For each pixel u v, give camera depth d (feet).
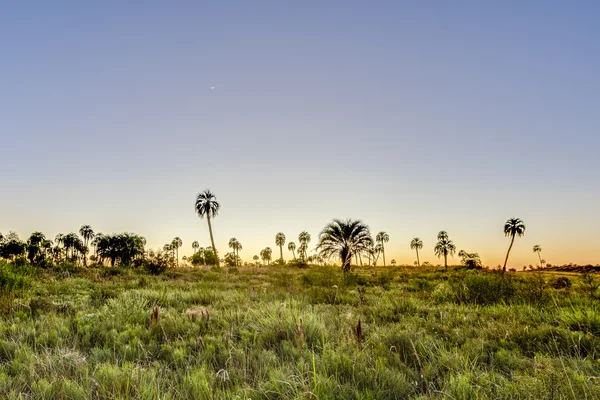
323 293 36.45
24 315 21.35
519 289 32.94
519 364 13.79
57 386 10.93
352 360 13.05
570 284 48.03
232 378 12.23
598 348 15.60
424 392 11.45
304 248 336.08
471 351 15.11
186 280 62.34
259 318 21.15
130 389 10.92
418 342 15.90
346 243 90.53
